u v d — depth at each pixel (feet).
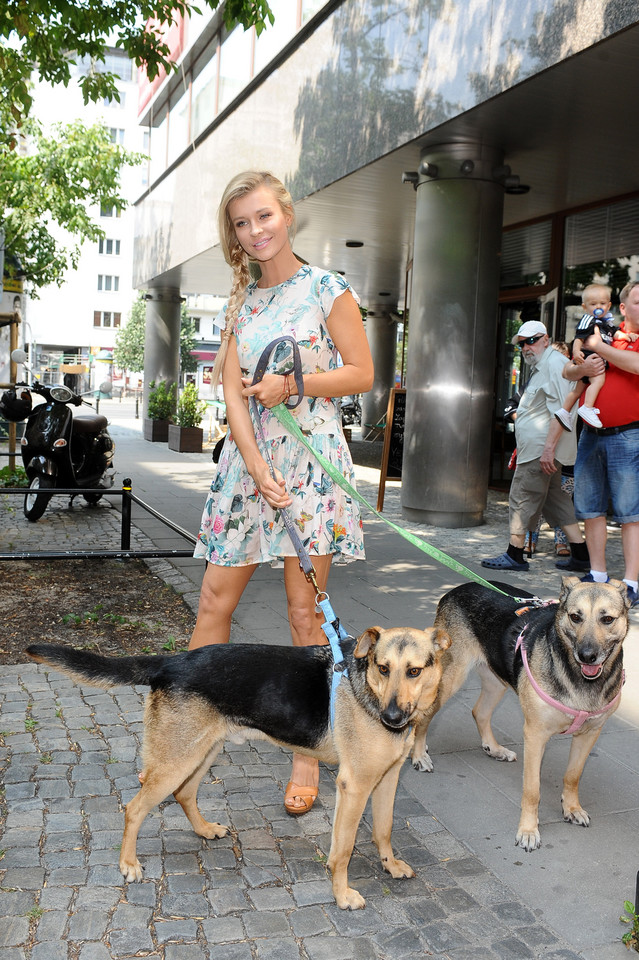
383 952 8.61
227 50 50.96
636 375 19.30
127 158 65.41
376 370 88.28
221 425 77.92
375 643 9.57
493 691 13.37
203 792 11.94
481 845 10.77
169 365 77.46
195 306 214.28
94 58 29.55
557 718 10.70
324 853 10.45
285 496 10.51
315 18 37.86
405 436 34.71
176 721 9.55
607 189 37.24
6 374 58.49
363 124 34.47
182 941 8.68
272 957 8.47
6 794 11.48
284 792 12.00
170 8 27.45
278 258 11.15
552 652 10.77
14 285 59.06
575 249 40.91
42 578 24.29
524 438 24.47
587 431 20.22
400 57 31.60
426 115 30.14
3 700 14.84
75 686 15.62
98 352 188.24
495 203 32.68
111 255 192.13
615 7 21.42
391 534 31.81
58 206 64.54
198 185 57.36
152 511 23.73
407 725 9.41
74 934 8.68
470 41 27.32
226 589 11.66
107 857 10.10
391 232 49.90
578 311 40.88
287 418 10.69
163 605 21.71
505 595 12.53
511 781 12.63
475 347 32.86
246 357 11.19
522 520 25.27
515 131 29.84
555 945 8.78
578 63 23.47
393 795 9.89
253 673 9.75
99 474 35.58
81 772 12.19
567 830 11.24
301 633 11.70
